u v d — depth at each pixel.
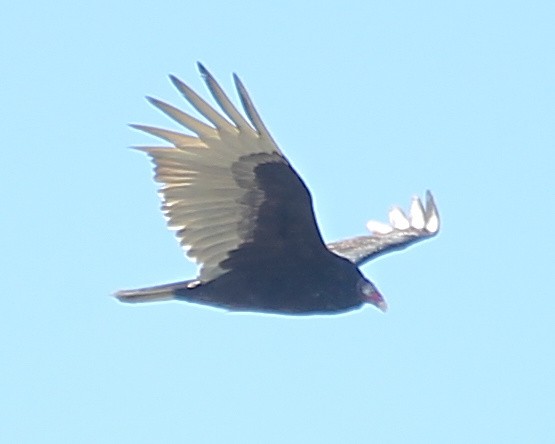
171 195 13.70
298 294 14.34
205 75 13.20
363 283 14.50
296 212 13.78
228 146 13.44
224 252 14.03
